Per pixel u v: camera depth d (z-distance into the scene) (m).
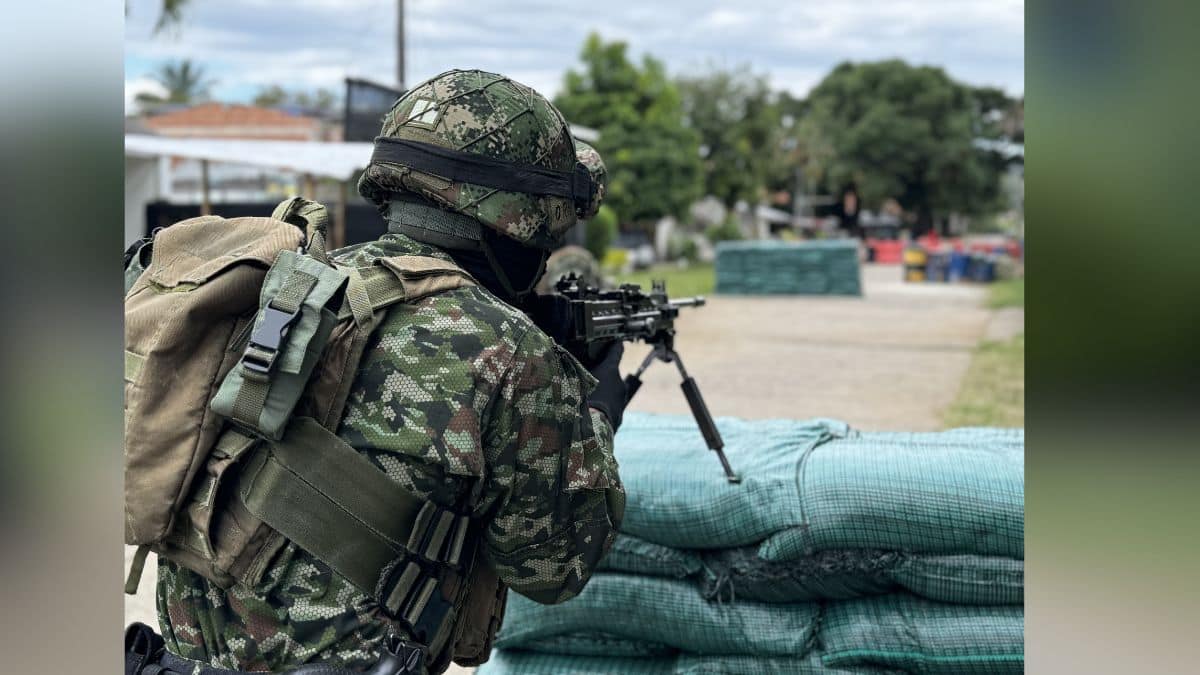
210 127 28.16
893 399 8.04
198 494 1.28
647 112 34.31
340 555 1.27
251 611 1.30
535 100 1.50
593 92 33.84
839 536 2.12
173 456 1.27
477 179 1.43
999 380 8.94
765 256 20.12
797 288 20.03
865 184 61.53
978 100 68.75
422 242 1.48
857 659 2.18
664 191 33.53
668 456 2.37
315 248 1.36
